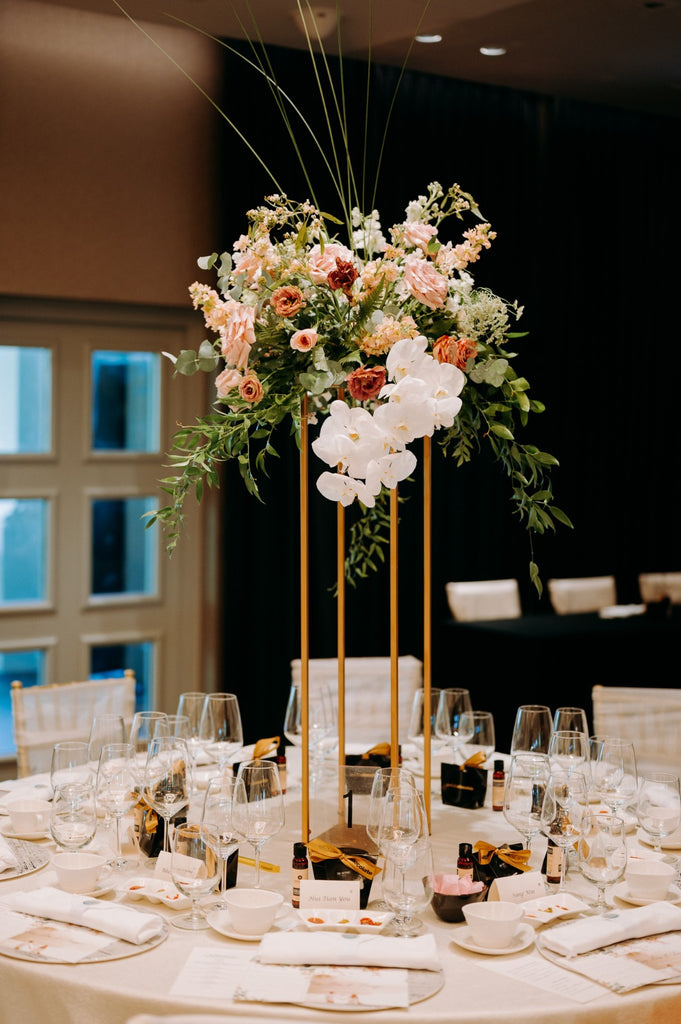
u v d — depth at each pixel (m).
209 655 5.23
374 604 5.52
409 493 5.65
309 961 1.77
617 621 5.59
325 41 4.99
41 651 4.92
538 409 2.38
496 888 2.01
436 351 2.26
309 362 2.29
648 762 3.25
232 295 2.30
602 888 1.99
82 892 2.05
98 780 2.23
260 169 5.07
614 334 6.27
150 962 1.80
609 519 6.38
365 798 2.39
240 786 2.00
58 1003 1.74
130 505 5.06
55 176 4.71
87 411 4.91
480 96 5.70
